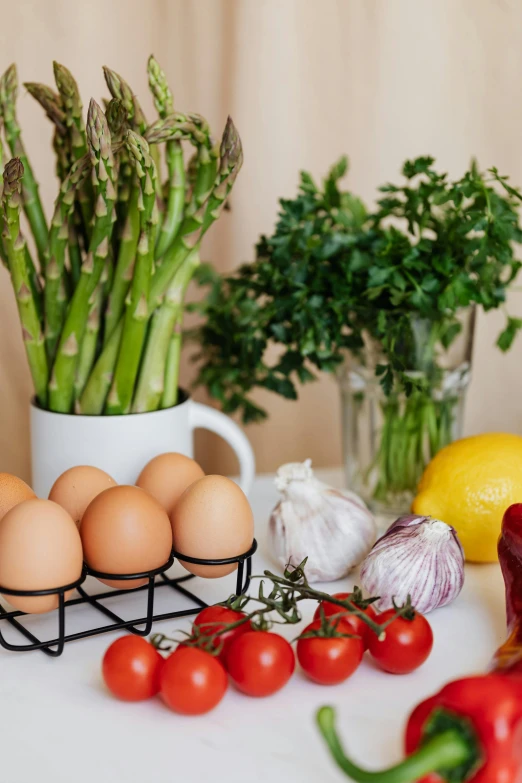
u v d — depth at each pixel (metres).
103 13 1.11
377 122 1.24
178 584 0.72
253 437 1.33
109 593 0.68
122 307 0.79
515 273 0.84
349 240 0.86
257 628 0.56
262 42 1.19
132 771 0.48
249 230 1.24
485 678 0.41
